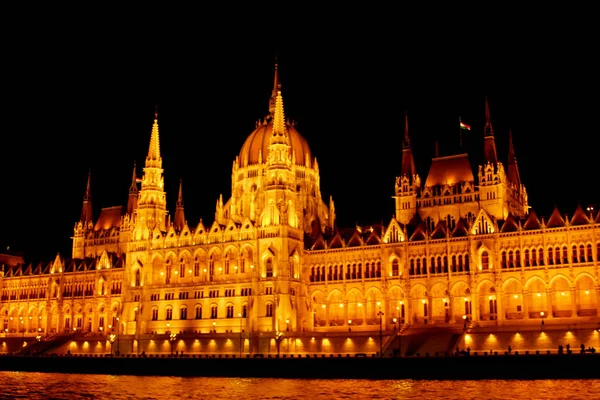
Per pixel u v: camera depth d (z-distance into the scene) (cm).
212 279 17462
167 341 17025
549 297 14250
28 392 11125
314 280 17238
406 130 18900
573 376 10775
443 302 15562
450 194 17675
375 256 16475
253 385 11494
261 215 17050
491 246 15062
